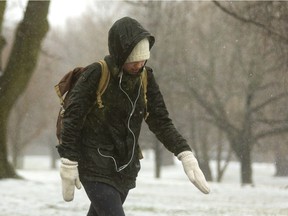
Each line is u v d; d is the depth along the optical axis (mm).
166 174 127562
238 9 44219
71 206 27359
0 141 46344
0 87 45938
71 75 11859
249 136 84875
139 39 11125
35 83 112375
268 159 144375
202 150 99438
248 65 85000
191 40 88625
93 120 11570
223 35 87500
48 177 71000
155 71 84938
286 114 82125
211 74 87500
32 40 45719
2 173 46094
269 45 49188
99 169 11477
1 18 45156
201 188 11414
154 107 12148
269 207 29000
